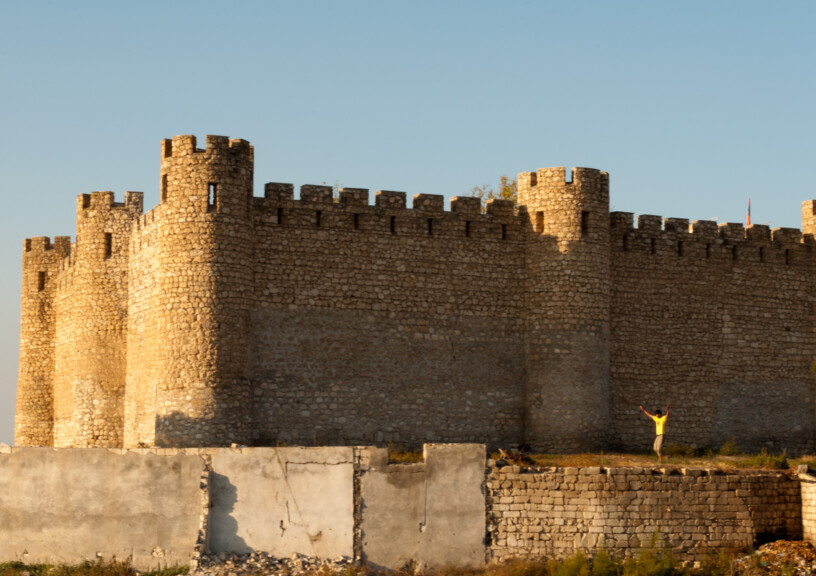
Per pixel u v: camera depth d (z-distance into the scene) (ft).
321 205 195.83
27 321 240.12
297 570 156.87
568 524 163.32
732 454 208.33
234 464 161.38
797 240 226.79
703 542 164.96
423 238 200.54
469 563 162.09
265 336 190.19
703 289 217.15
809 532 168.14
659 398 211.20
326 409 191.83
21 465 160.86
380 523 161.68
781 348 222.69
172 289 186.80
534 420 200.34
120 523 159.33
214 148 187.73
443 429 197.36
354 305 195.52
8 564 158.40
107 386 217.56
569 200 203.00
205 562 156.66
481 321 201.77
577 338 200.44
